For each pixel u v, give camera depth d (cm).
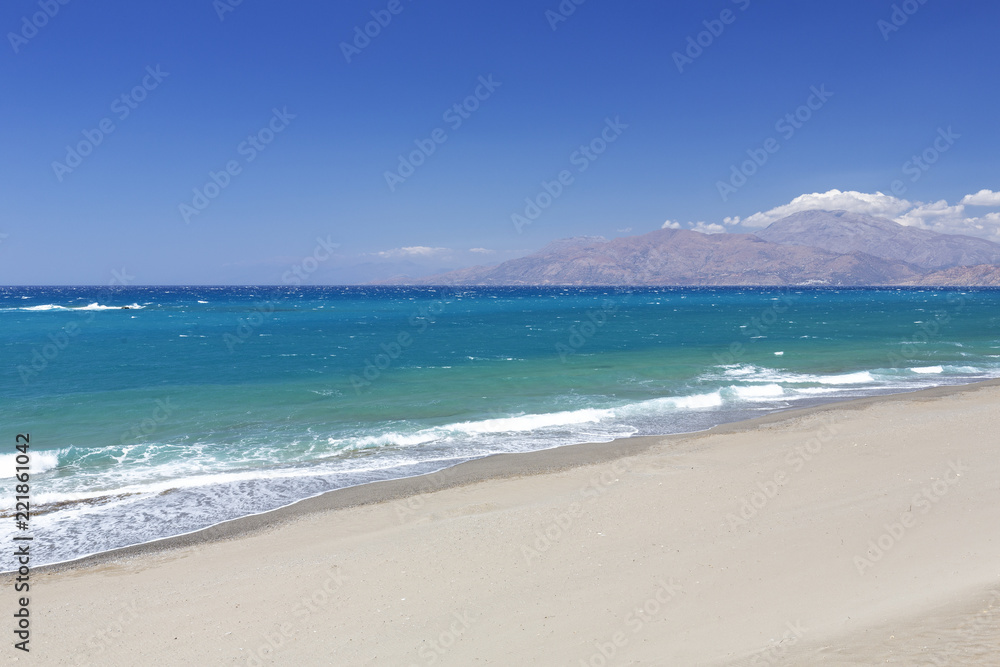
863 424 1678
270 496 1220
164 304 9138
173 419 1844
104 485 1281
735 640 591
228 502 1186
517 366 2883
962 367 2780
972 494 1002
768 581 726
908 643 538
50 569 894
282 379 2533
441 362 3042
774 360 3053
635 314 7638
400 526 1032
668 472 1281
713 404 2094
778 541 849
